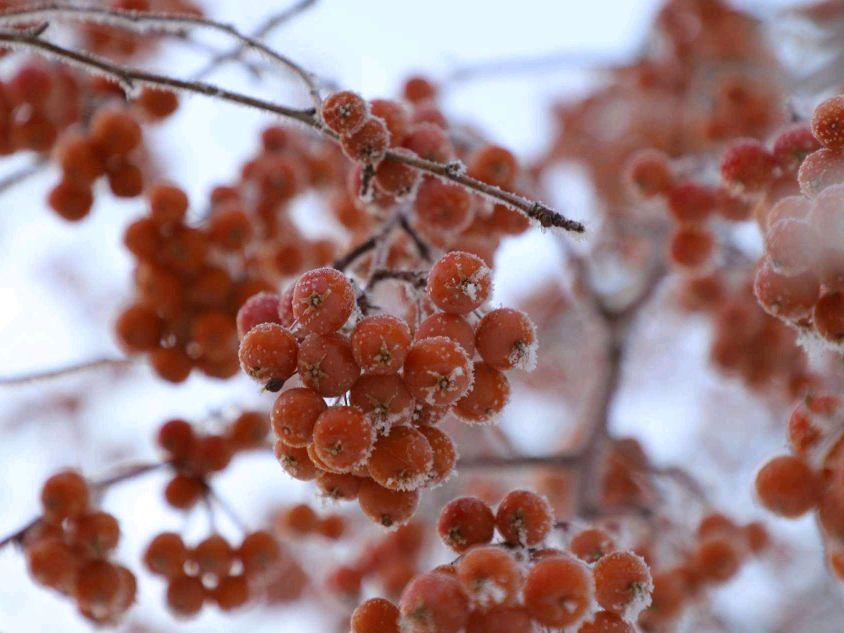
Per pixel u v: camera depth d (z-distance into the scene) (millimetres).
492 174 3131
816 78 5793
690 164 4207
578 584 2037
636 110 6898
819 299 2342
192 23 2879
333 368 2143
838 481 2359
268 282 3619
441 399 2143
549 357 7789
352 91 2611
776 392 5105
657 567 4039
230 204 3621
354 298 2189
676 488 4977
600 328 5488
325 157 4262
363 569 4773
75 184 3629
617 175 6566
